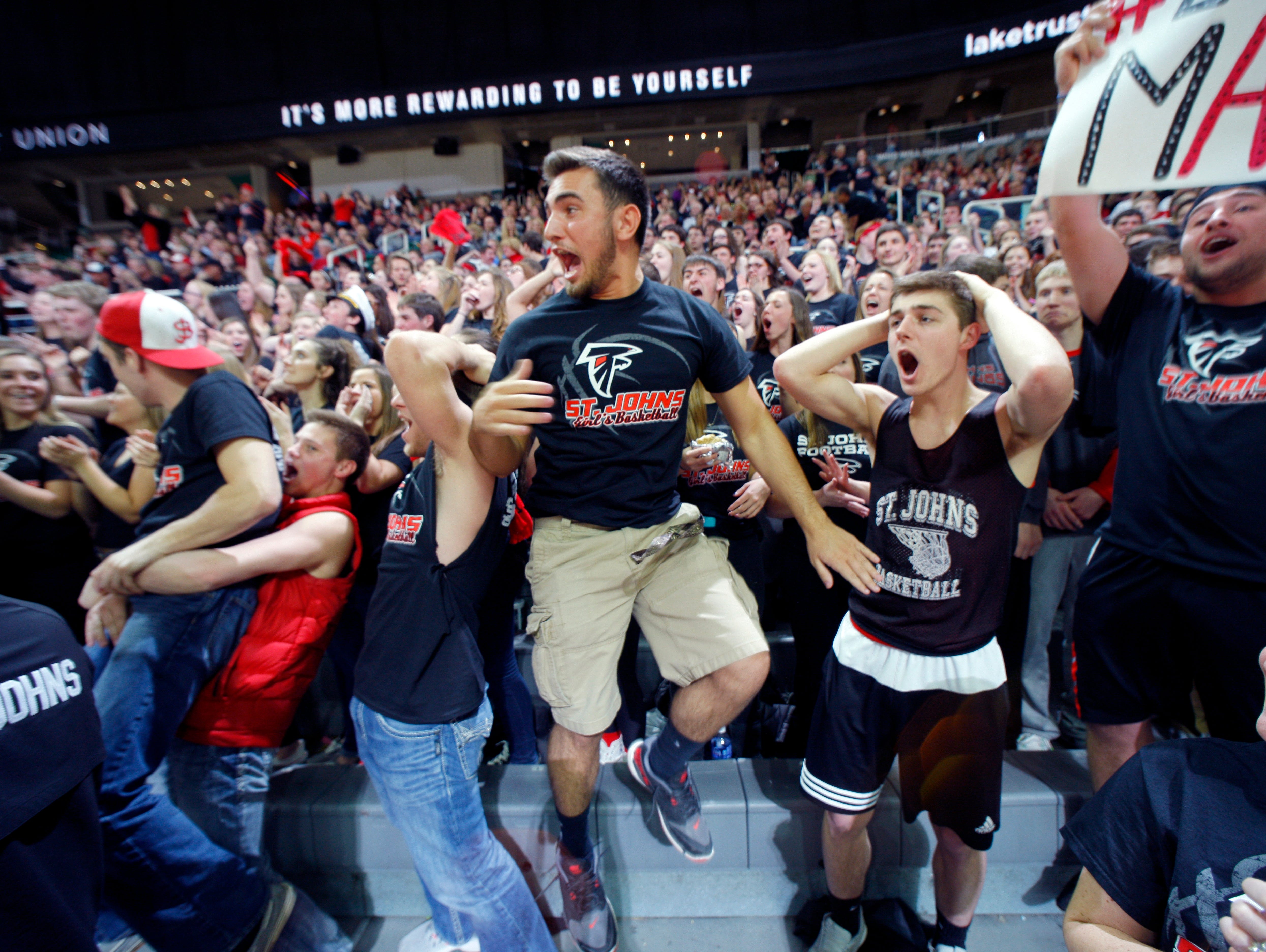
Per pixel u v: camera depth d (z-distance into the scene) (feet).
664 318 4.03
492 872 4.49
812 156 43.52
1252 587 4.25
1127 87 3.31
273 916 5.05
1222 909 2.48
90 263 27.81
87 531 7.35
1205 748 2.82
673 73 39.22
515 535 5.86
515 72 40.81
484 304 11.37
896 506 4.49
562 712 4.33
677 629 4.52
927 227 21.36
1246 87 2.95
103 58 42.86
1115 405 6.55
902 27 36.91
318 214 42.16
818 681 6.59
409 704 4.24
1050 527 7.10
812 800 4.72
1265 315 4.21
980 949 5.33
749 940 5.49
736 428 4.71
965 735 4.49
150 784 5.26
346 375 8.79
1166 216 12.46
